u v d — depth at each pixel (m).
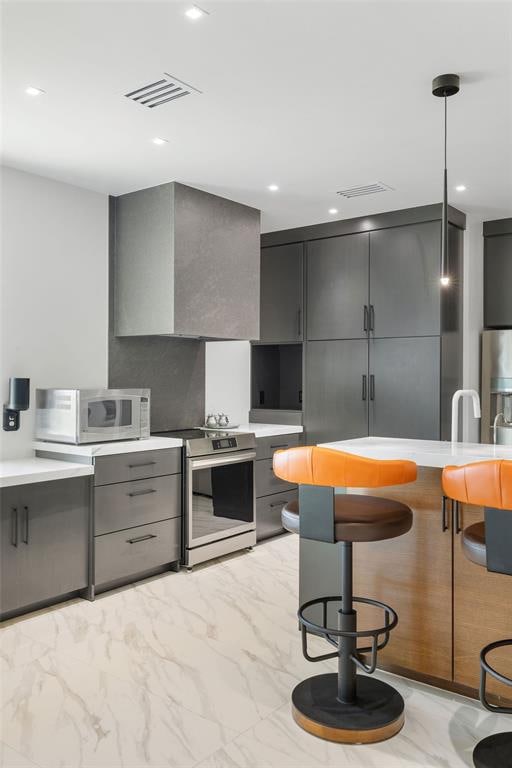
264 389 5.73
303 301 5.17
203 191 4.07
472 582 2.23
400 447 2.51
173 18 2.11
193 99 2.74
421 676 2.38
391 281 4.66
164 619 3.05
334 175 3.79
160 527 3.73
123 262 4.14
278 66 2.44
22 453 3.65
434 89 2.56
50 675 2.46
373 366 4.76
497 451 2.33
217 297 4.17
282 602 3.29
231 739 2.03
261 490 4.52
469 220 4.75
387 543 2.44
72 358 3.91
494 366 4.75
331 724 2.02
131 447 3.55
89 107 2.82
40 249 3.75
